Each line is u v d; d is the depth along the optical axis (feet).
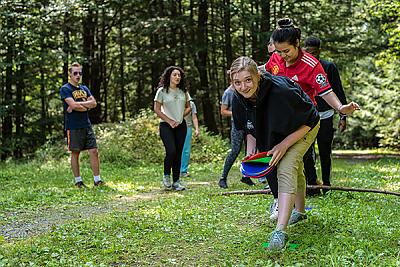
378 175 29.86
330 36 67.92
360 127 96.89
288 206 12.69
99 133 49.47
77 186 27.32
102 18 74.59
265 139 13.05
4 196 23.81
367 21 69.05
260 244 13.07
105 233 14.96
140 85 85.15
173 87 24.99
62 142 52.85
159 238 14.05
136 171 36.60
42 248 13.16
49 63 62.23
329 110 20.36
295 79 16.21
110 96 102.63
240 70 12.10
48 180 30.99
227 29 73.15
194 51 70.54
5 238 15.20
